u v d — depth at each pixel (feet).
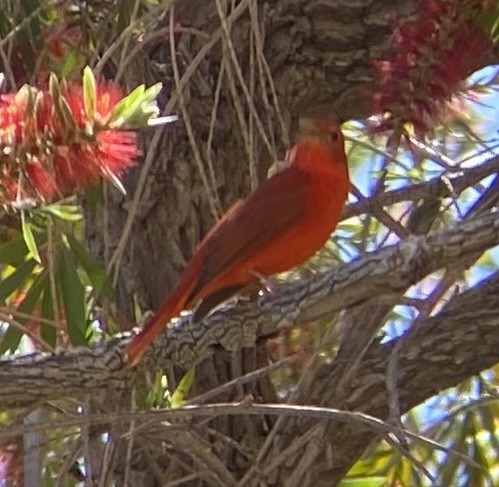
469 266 26.68
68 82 23.44
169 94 31.50
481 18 26.27
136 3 27.58
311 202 24.64
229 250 23.30
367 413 30.83
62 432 32.01
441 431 36.47
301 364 32.27
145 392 27.89
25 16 30.07
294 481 29.35
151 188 31.76
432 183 31.78
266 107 28.99
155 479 31.19
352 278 22.40
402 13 31.55
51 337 28.73
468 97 26.89
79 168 21.16
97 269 28.02
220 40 30.76
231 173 31.65
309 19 31.91
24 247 28.09
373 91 29.22
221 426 31.22
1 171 21.02
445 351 30.96
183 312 24.25
